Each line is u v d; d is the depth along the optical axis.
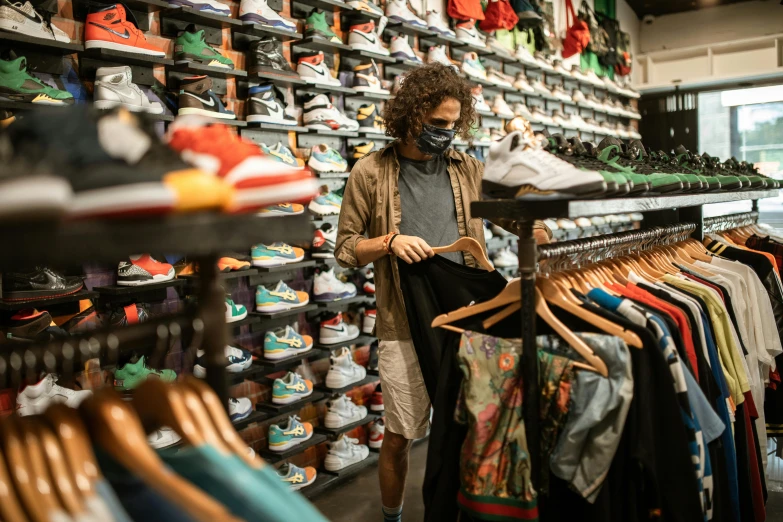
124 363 2.52
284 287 3.26
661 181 1.85
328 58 3.73
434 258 1.95
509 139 1.41
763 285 2.56
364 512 3.00
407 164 2.30
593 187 1.31
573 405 1.44
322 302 3.47
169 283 2.72
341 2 3.60
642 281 1.94
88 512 0.75
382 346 2.24
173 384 0.88
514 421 1.48
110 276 2.68
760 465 2.29
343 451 3.41
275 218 0.86
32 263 0.66
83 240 0.66
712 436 1.55
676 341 1.61
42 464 0.75
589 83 6.25
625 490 1.43
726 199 2.47
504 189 1.42
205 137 0.86
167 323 0.99
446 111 2.13
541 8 5.85
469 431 1.51
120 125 0.76
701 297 1.94
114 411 0.80
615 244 1.93
